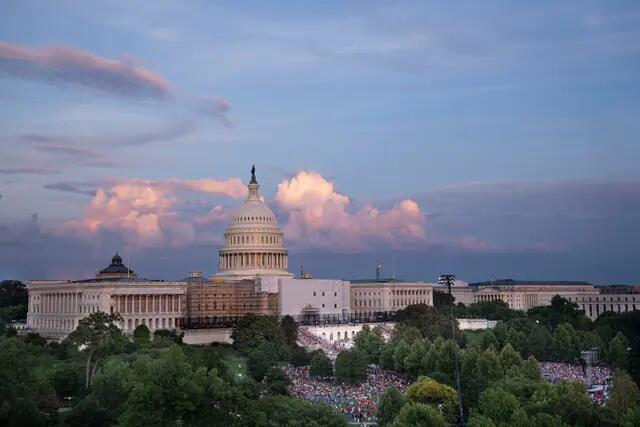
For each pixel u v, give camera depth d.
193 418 184.88
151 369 190.12
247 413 190.00
